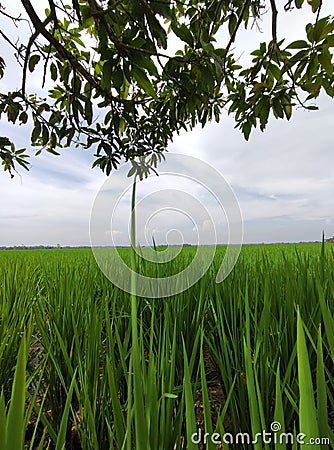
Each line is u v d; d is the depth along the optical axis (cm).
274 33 191
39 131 271
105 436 133
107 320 135
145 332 219
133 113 254
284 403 126
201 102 231
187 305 208
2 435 57
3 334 176
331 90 192
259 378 135
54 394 167
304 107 227
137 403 69
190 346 196
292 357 121
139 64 145
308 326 168
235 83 278
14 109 257
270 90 227
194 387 124
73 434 158
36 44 213
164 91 280
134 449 91
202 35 187
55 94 287
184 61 174
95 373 138
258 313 210
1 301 246
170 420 98
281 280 226
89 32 257
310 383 61
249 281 258
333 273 191
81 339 187
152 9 146
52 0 164
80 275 311
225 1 189
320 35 166
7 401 169
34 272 390
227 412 156
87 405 112
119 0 141
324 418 68
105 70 146
